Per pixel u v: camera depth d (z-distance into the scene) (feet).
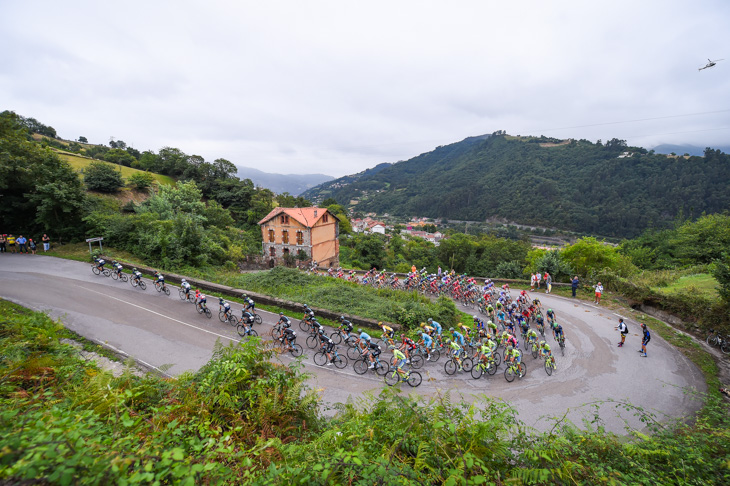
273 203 216.33
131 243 86.07
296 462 10.74
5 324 27.89
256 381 17.60
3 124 87.76
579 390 37.32
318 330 44.06
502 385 38.47
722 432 17.30
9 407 12.62
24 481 6.68
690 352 46.16
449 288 80.43
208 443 9.91
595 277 80.74
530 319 57.31
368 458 11.10
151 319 50.14
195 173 183.11
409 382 37.78
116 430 11.05
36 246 87.45
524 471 11.11
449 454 12.01
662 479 14.38
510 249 181.57
